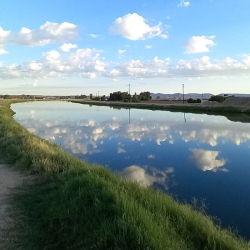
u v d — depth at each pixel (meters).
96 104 90.88
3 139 15.05
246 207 8.25
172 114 45.78
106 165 12.26
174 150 16.64
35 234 5.46
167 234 4.97
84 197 6.24
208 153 15.80
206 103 69.19
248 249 5.22
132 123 31.62
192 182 10.61
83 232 5.27
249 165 13.15
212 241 5.09
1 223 5.91
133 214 5.30
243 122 32.00
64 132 24.61
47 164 9.59
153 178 11.13
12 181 8.64
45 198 6.92
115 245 4.64
